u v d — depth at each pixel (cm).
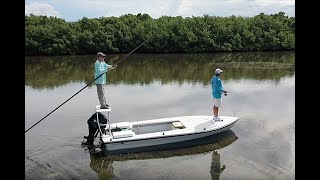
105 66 1029
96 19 4062
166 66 2680
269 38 3816
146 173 862
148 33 3850
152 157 956
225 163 905
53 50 3712
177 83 1952
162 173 859
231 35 3856
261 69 2412
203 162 918
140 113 1361
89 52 3844
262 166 878
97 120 1008
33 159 940
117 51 3862
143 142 980
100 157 955
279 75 2141
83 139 1084
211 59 3150
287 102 1469
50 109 1441
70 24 3900
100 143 1034
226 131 1117
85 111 1404
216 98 1098
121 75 2248
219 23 3934
